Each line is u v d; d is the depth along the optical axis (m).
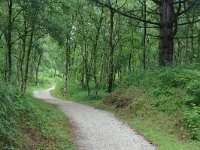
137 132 14.48
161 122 15.45
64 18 29.23
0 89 10.48
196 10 29.67
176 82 19.30
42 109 17.64
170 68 21.77
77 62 52.91
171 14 26.06
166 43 25.80
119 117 18.98
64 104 27.20
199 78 17.36
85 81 47.94
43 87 72.44
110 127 15.54
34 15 23.78
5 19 27.67
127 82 26.16
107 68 45.53
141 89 22.14
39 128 11.74
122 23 35.06
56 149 10.49
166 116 16.02
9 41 27.30
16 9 27.09
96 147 11.58
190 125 13.41
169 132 13.98
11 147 8.57
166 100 17.75
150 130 14.56
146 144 12.20
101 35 39.25
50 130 12.56
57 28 25.28
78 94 40.78
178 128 14.07
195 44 40.19
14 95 12.38
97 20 36.38
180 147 11.55
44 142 10.81
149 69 25.70
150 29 43.41
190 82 17.06
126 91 23.83
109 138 13.09
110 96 26.12
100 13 35.75
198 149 11.34
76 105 26.52
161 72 21.86
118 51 40.09
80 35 38.91
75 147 11.41
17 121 10.69
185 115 14.41
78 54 52.16
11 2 25.06
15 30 33.19
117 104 22.62
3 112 9.27
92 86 46.84
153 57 46.22
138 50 37.94
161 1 26.31
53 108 21.31
